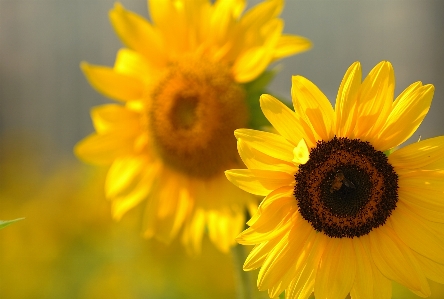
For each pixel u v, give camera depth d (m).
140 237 1.83
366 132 1.05
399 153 1.05
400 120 1.04
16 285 1.86
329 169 1.05
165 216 1.31
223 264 1.78
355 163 1.05
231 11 1.25
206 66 1.26
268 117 1.03
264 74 1.25
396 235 1.06
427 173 1.05
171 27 1.28
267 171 1.04
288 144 1.04
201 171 1.29
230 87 1.25
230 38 1.25
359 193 1.06
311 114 1.04
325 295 1.05
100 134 1.33
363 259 1.06
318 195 1.05
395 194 1.06
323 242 1.06
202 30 1.27
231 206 1.25
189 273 1.79
